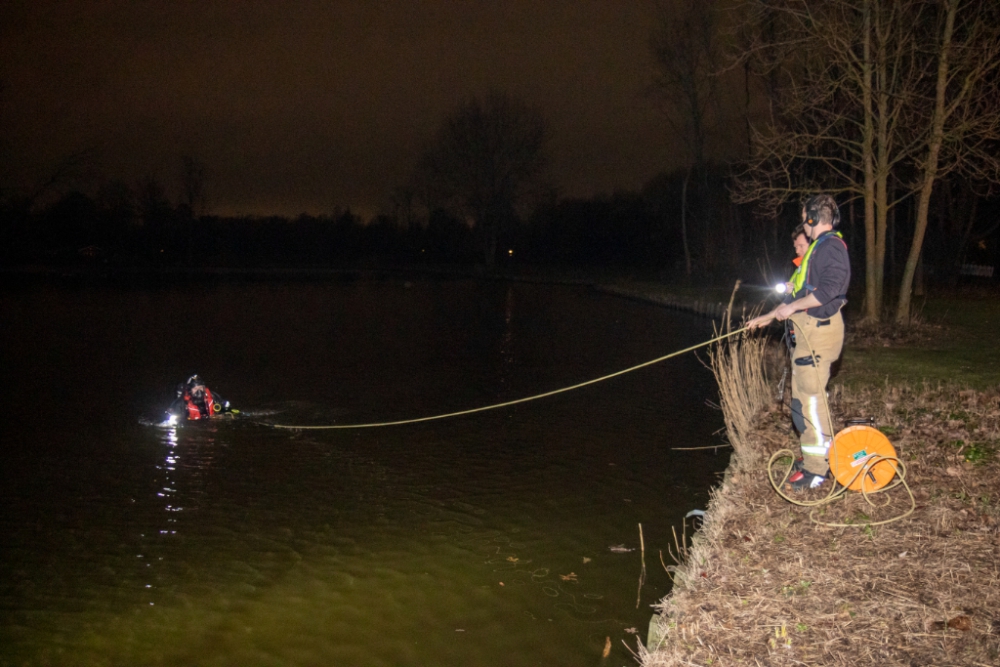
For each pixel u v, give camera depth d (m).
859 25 16.08
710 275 44.94
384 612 6.28
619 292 45.31
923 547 5.32
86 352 21.17
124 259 77.56
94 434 12.12
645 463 10.40
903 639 4.30
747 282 41.56
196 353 21.14
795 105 16.41
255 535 7.96
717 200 44.88
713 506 7.02
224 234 85.38
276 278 63.84
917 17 15.53
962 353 13.47
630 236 66.19
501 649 5.69
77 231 75.00
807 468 6.52
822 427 6.35
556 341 24.14
